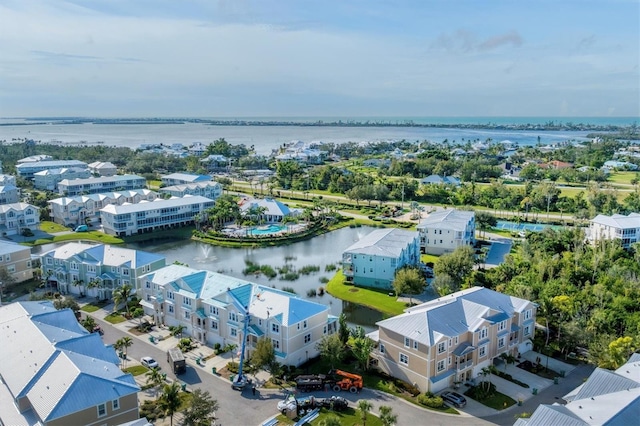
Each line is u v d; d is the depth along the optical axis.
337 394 72.12
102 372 62.09
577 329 81.06
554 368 80.12
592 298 96.25
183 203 193.88
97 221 195.00
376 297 115.25
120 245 166.50
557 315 88.50
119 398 59.31
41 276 121.38
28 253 125.94
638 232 147.50
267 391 72.94
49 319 76.25
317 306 85.94
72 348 66.69
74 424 55.53
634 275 111.38
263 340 76.75
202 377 77.00
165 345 88.25
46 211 195.25
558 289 100.00
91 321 88.56
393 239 130.88
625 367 63.47
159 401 64.38
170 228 190.25
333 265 143.62
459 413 67.19
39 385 59.44
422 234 152.00
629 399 52.44
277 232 182.88
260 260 151.75
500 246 153.12
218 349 85.56
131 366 79.81
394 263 118.62
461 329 75.88
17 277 123.19
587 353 84.69
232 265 146.50
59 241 167.50
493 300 85.12
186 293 92.31
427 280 124.81
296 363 81.75
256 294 87.81
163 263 114.44
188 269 100.50
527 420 53.47
